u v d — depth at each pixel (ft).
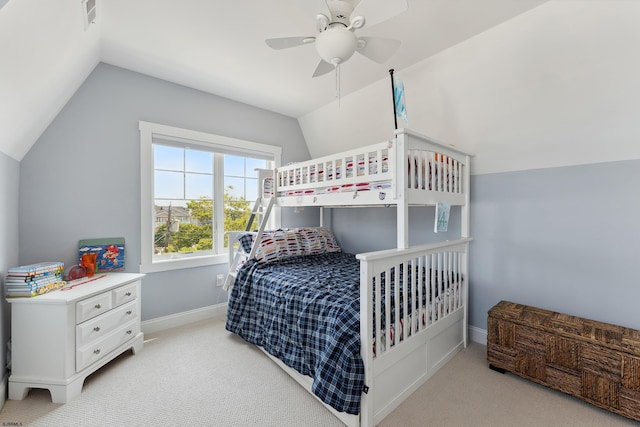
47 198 7.38
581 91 5.94
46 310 5.71
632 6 4.88
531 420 5.16
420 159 6.38
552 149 6.82
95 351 6.30
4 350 5.86
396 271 5.60
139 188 8.81
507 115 7.14
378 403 5.12
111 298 6.83
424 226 9.64
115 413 5.36
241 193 11.46
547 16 5.68
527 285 7.50
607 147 6.10
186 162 10.03
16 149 6.38
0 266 5.81
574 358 5.54
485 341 8.29
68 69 6.36
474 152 8.17
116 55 7.82
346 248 12.48
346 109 10.73
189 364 7.11
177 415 5.34
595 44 5.44
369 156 6.73
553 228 7.02
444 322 7.14
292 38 4.81
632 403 4.91
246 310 8.16
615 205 6.13
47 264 6.55
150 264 8.97
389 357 5.33
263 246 9.25
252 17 6.18
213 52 7.61
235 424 5.13
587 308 6.56
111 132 8.33
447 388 6.12
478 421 5.15
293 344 6.29
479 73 7.02
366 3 4.09
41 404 5.57
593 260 6.46
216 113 10.37
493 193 8.05
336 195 7.41
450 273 7.57
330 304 5.73
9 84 4.54
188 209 10.09
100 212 8.15
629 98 5.50
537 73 6.28
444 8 5.76
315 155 13.24
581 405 5.54
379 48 5.13
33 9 3.80
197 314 9.97
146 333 8.88
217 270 10.48
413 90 8.43
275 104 11.17
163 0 5.67
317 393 5.06
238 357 7.48
